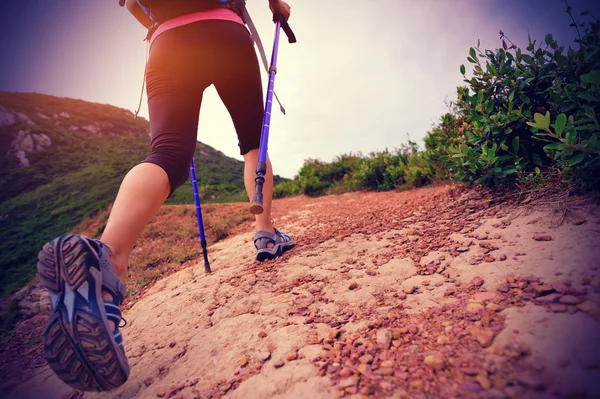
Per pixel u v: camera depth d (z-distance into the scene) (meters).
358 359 1.06
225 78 1.77
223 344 1.38
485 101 2.38
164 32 1.58
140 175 1.34
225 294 1.94
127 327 2.04
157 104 1.54
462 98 2.60
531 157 2.25
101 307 1.06
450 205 2.48
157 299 2.37
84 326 1.01
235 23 1.71
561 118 1.60
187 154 1.50
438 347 1.01
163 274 3.25
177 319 1.84
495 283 1.28
